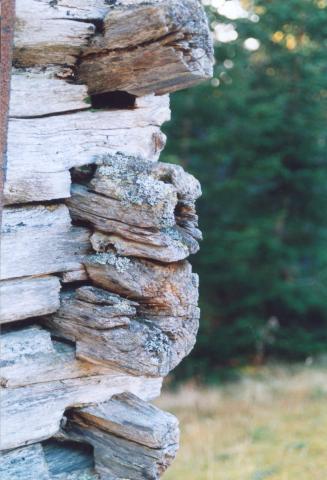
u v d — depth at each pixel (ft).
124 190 7.93
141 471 8.75
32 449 8.46
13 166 7.83
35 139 8.01
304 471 15.10
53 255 8.20
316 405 21.80
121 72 8.11
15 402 8.15
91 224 8.34
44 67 8.13
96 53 8.13
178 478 15.20
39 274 8.14
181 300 8.05
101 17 8.13
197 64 7.86
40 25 7.79
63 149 8.22
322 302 34.73
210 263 35.06
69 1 7.95
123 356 7.97
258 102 35.29
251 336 33.83
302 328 35.04
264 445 17.51
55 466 8.84
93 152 8.50
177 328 8.10
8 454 8.29
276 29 35.27
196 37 7.71
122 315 7.95
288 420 20.08
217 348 34.45
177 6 7.46
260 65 36.45
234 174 36.58
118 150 8.76
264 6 35.29
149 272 7.94
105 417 8.78
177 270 8.02
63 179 8.18
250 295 35.12
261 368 32.99
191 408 23.79
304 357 34.19
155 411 8.91
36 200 8.04
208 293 35.83
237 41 36.01
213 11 36.11
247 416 21.24
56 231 8.21
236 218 35.96
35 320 8.55
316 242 36.06
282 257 35.29
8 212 7.93
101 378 8.80
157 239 7.76
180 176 7.97
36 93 8.04
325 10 35.06
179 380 33.17
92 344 8.17
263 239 34.50
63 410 8.54
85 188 8.29
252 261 35.42
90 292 8.10
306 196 35.37
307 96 34.35
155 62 7.84
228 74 36.60
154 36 7.64
